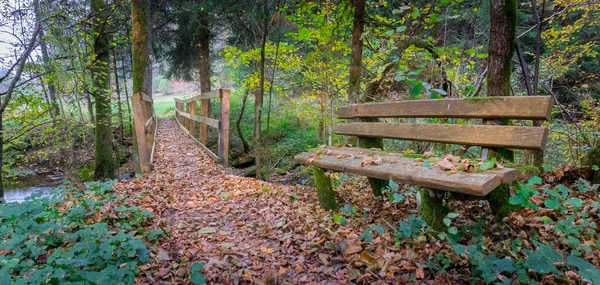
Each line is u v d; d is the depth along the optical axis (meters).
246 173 7.88
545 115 1.91
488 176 1.79
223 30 11.30
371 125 3.32
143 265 2.10
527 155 3.99
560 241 1.89
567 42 6.01
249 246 2.48
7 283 1.51
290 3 6.23
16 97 6.23
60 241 2.27
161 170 5.39
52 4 5.64
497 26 2.79
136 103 5.12
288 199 3.62
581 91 6.12
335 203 3.17
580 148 3.76
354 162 2.75
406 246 2.12
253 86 7.70
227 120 5.76
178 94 32.28
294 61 7.34
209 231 2.79
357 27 4.66
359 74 4.74
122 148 12.69
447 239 1.93
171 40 12.14
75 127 7.39
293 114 12.05
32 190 9.11
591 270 1.35
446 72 4.36
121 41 8.09
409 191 2.95
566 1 5.08
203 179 4.76
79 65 6.48
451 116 2.50
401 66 4.62
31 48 5.25
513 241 1.82
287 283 1.95
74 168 8.32
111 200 3.37
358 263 2.01
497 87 2.82
